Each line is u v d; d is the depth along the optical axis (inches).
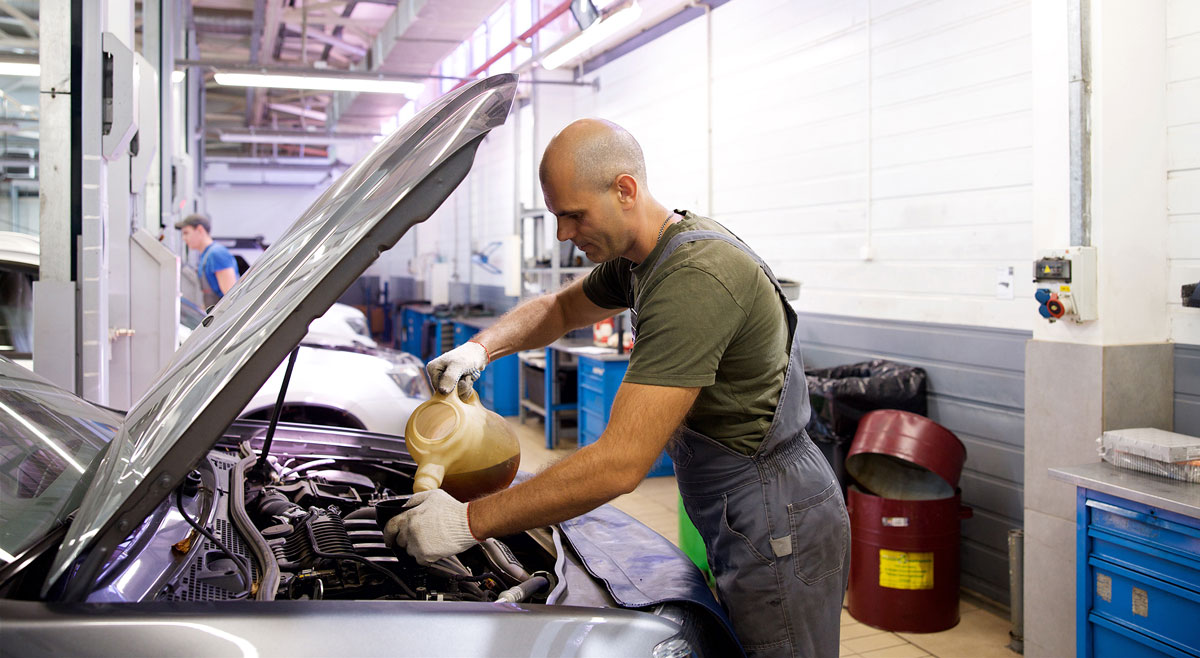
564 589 56.3
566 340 251.8
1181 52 111.2
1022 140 133.7
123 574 49.2
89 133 117.6
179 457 44.5
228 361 46.7
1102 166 108.6
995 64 138.3
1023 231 133.9
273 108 483.2
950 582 129.3
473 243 438.3
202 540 57.0
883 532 128.4
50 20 115.4
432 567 59.4
